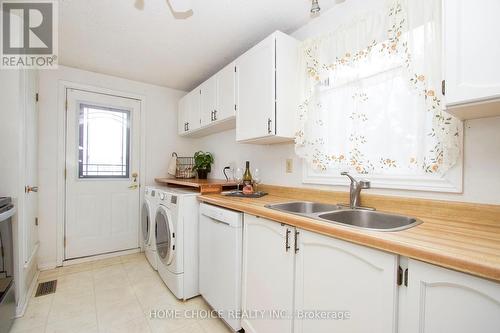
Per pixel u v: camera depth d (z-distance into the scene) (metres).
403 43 1.25
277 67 1.69
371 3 1.47
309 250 1.09
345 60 1.52
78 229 2.72
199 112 2.74
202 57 2.42
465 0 0.86
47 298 1.95
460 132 1.11
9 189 1.65
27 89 1.92
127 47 2.22
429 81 1.16
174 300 1.96
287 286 1.18
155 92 3.26
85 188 2.77
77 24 1.85
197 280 2.02
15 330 1.55
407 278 0.77
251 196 1.94
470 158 1.09
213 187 2.13
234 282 1.52
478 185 1.07
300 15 1.76
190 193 2.06
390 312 0.79
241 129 1.98
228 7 1.66
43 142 2.51
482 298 0.63
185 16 1.76
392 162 1.34
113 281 2.26
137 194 3.11
